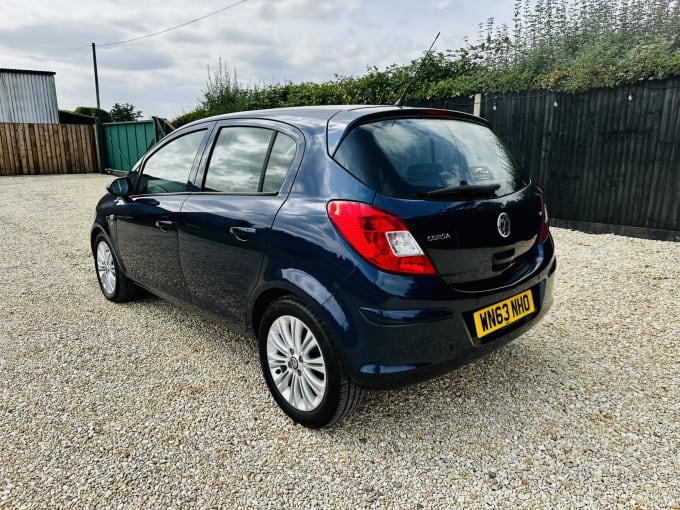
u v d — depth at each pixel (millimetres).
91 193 12516
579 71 6902
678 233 6418
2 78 21188
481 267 2441
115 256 4344
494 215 2508
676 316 3990
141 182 3949
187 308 3525
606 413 2715
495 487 2186
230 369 3320
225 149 3170
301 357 2588
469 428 2613
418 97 8930
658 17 7445
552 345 3555
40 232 7918
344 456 2412
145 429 2648
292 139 2717
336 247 2297
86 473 2309
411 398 2910
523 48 8484
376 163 2334
